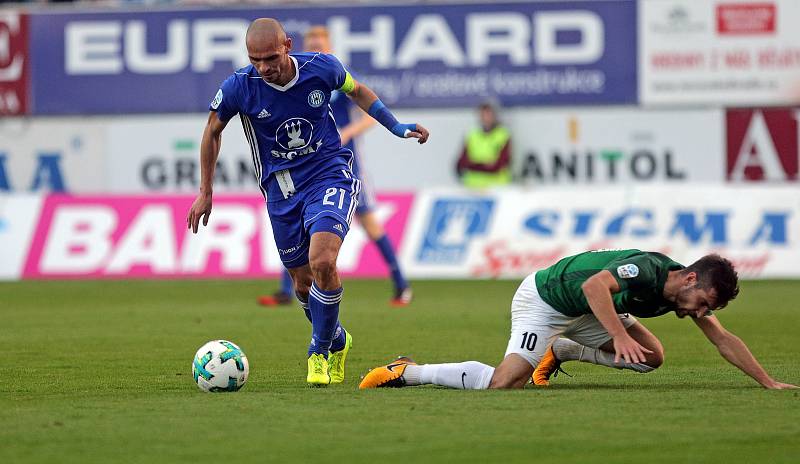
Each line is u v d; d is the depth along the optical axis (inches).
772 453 681.6
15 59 2723.9
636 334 982.4
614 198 2356.1
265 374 1099.9
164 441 721.0
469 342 1373.0
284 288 1895.9
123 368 1142.3
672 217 2336.4
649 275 886.4
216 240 2416.3
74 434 745.0
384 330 1501.0
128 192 2733.8
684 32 2615.7
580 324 964.6
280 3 2669.8
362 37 2655.0
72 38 2714.1
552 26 2630.4
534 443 710.5
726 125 2628.0
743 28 2610.7
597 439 721.6
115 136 2723.9
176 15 2694.4
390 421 784.9
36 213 2470.5
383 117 1054.4
